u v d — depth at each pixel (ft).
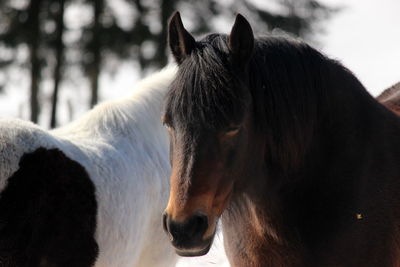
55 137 22.88
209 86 15.61
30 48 100.83
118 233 23.06
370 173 17.76
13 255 20.42
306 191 17.75
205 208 15.39
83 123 25.98
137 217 24.23
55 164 21.59
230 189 16.17
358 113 18.24
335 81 18.20
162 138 27.17
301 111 17.17
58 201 21.26
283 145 17.07
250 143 16.51
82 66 102.68
